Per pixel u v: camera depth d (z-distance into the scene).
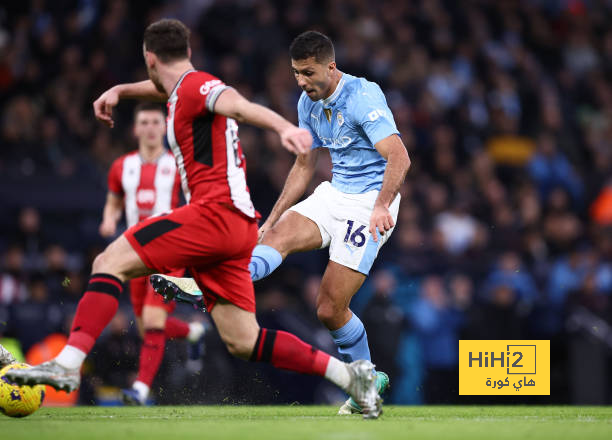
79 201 36.41
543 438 11.93
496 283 34.16
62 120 40.50
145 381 23.28
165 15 48.00
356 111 17.39
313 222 18.12
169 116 13.63
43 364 12.95
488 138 51.41
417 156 47.19
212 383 26.58
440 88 52.72
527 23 63.22
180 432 12.51
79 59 43.84
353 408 18.20
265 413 18.77
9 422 14.78
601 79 61.41
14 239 33.97
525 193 45.12
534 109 55.94
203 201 13.45
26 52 44.34
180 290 15.62
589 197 50.81
